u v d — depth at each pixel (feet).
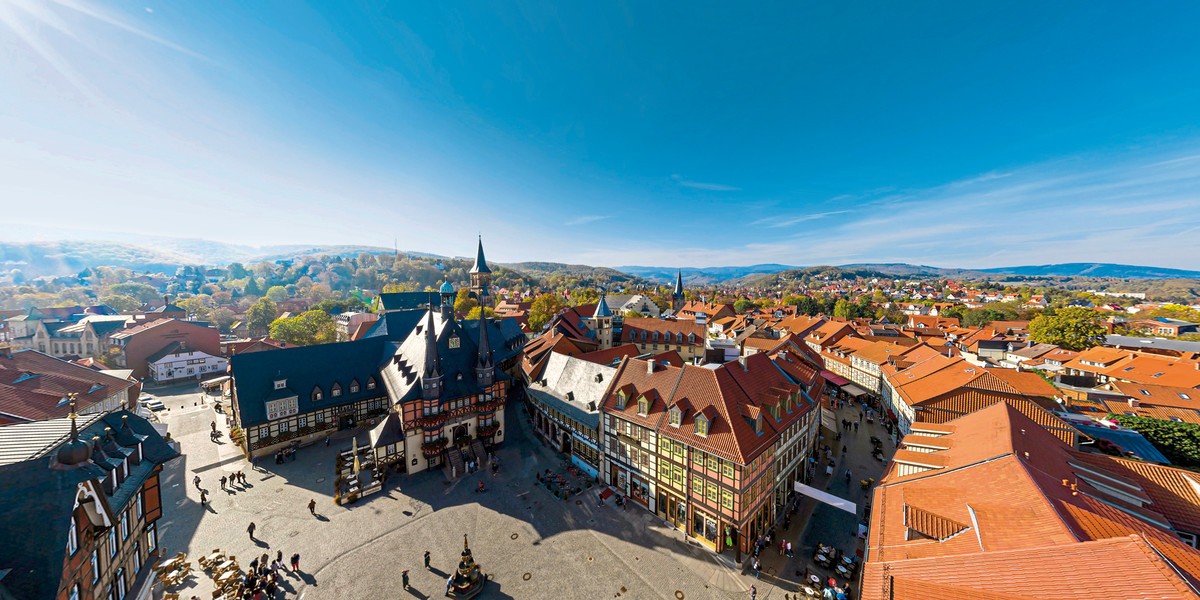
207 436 185.06
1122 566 55.88
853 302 628.69
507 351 267.59
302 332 364.99
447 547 115.75
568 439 173.27
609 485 149.69
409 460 155.74
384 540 117.80
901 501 96.73
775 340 286.87
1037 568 60.95
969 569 65.51
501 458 169.07
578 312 391.04
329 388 182.09
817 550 112.37
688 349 320.09
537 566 109.40
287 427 169.68
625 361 160.86
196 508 130.41
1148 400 179.83
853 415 224.33
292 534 119.14
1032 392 180.45
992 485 87.71
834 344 315.37
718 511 115.03
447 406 163.94
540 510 133.69
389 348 209.46
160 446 89.86
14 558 55.31
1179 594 49.67
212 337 320.50
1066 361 259.39
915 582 65.31
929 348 243.40
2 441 67.97
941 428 131.34
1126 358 234.79
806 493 126.72
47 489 60.18
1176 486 96.07
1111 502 89.40
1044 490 79.36
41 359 182.91
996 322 461.78
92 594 66.90
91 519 65.98
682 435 123.13
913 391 188.24
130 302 584.81
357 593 99.09
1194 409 169.37
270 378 171.01
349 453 162.09
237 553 110.93
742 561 111.24
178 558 80.02
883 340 304.09
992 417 118.73
